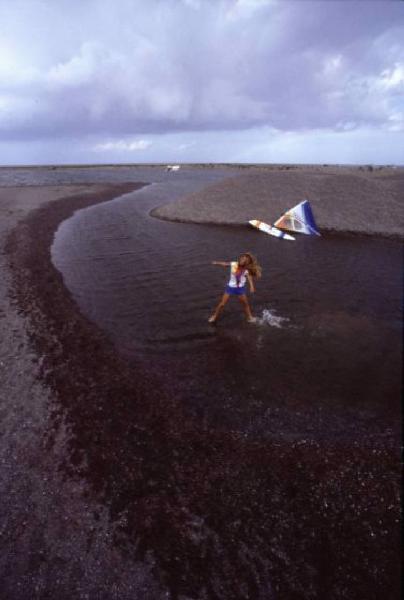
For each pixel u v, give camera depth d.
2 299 11.21
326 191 24.72
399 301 11.00
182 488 5.05
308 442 5.80
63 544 4.32
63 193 38.88
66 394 6.94
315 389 6.99
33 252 16.55
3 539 4.36
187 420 6.31
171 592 3.87
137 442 5.84
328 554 4.21
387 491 4.94
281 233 19.62
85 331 9.36
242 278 8.98
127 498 4.90
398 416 6.26
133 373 7.61
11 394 6.88
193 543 4.35
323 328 9.34
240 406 6.62
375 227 19.89
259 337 8.92
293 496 4.93
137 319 10.05
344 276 13.20
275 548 4.29
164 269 14.34
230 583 3.95
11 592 3.86
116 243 18.66
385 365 7.66
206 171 94.56
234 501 4.87
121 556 4.21
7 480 5.12
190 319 9.96
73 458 5.51
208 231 21.20
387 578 3.95
